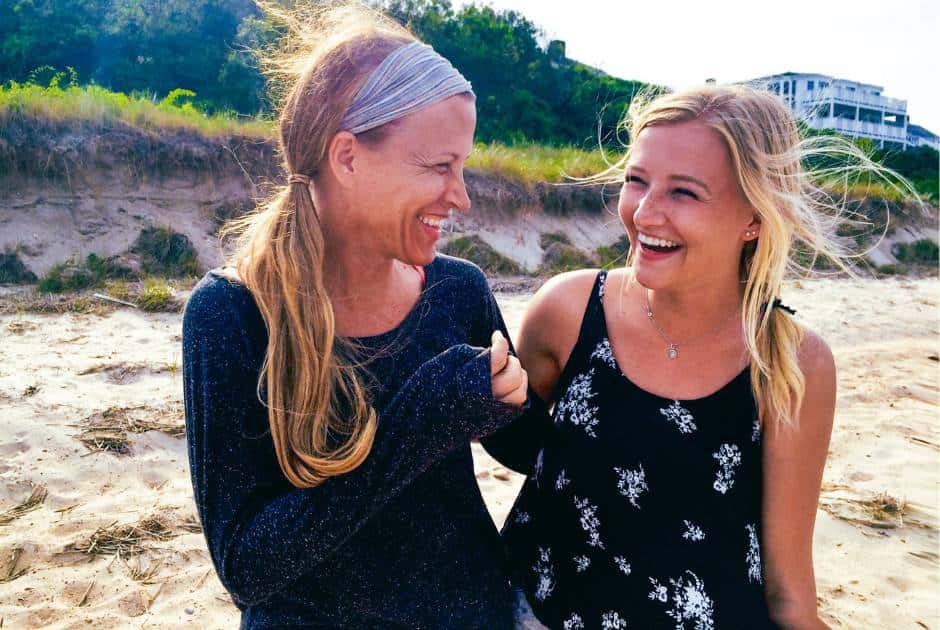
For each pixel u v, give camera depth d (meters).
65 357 6.22
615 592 1.52
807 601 1.64
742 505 1.55
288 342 1.30
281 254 1.31
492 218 13.70
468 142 1.34
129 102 12.58
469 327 1.63
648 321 1.60
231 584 1.27
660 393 1.57
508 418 1.28
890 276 16.11
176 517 3.78
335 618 1.38
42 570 3.29
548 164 15.48
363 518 1.25
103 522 3.69
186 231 11.10
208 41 25.58
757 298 1.52
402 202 1.31
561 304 1.73
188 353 1.31
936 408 6.16
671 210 1.45
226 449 1.27
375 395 1.40
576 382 1.63
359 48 1.31
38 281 9.59
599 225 14.55
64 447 4.40
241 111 22.56
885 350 8.16
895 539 4.02
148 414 4.96
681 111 1.45
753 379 1.55
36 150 10.84
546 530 1.65
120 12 25.67
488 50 27.22
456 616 1.45
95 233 10.59
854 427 5.62
